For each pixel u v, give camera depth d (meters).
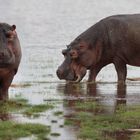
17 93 60.56
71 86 66.75
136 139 39.56
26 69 85.75
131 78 73.06
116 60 68.56
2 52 51.53
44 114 48.06
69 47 67.81
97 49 68.12
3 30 52.88
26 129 42.19
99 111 49.31
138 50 67.75
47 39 141.50
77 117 46.66
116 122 44.88
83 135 40.59
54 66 89.38
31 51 112.62
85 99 56.00
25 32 164.12
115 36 67.88
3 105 52.06
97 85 67.50
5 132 41.19
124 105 51.75
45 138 39.81
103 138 40.03
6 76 53.94
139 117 46.28
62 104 53.09
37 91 62.25
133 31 67.62
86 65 67.88
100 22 68.81
